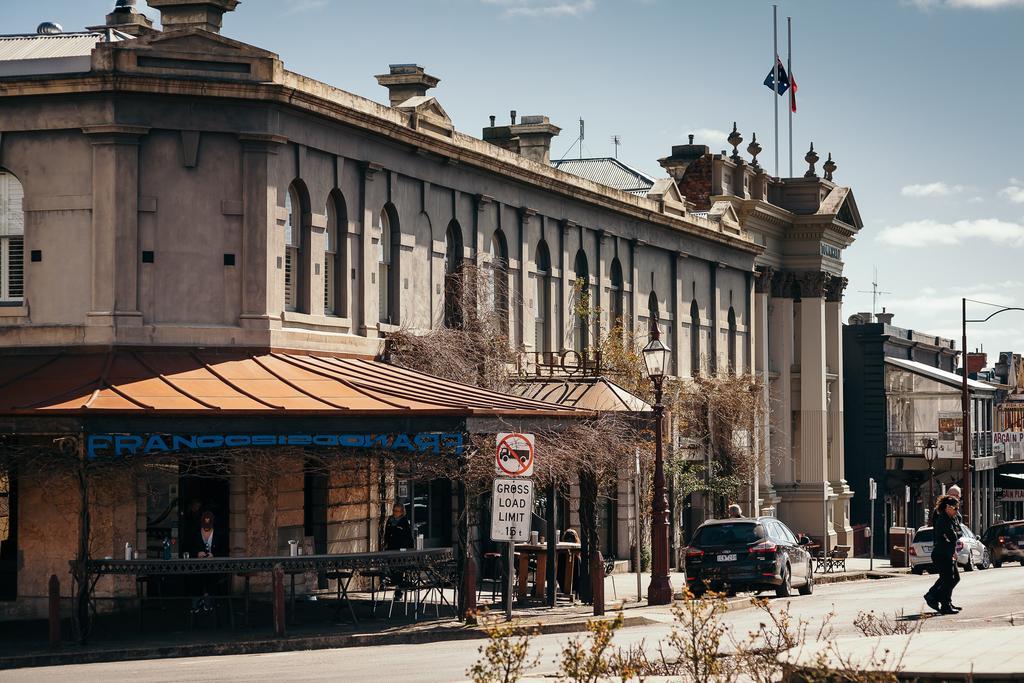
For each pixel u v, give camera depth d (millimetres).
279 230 29375
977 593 31828
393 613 26938
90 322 27922
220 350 28375
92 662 21797
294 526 29422
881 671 13844
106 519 27344
